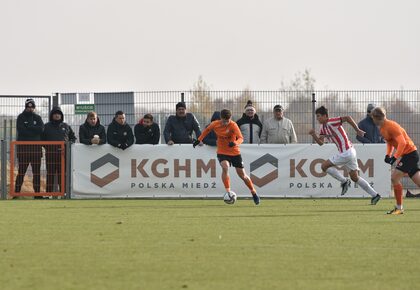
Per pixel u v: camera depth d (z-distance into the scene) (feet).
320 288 47.06
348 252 61.41
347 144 114.11
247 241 68.28
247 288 47.01
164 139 130.93
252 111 131.13
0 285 47.65
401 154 95.40
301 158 130.21
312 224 83.61
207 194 130.31
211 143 129.70
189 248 63.62
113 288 46.85
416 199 132.87
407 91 141.90
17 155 130.72
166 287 47.24
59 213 99.45
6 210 104.73
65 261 56.85
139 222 86.38
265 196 129.90
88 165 130.93
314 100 141.79
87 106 145.69
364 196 130.21
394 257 58.85
